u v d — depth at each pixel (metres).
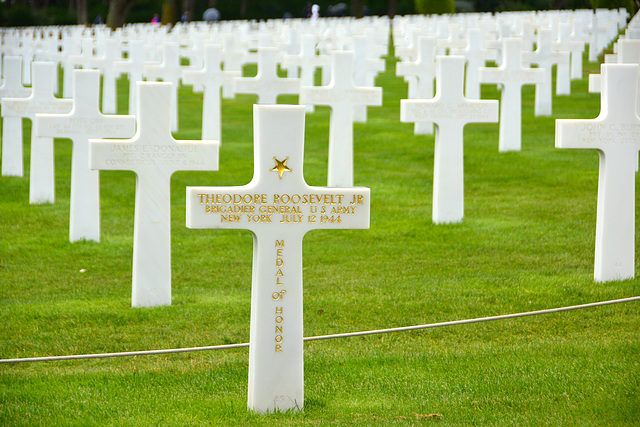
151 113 7.98
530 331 7.46
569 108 20.75
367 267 9.81
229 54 24.16
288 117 5.48
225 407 5.76
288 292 5.61
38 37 34.88
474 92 20.91
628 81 8.52
